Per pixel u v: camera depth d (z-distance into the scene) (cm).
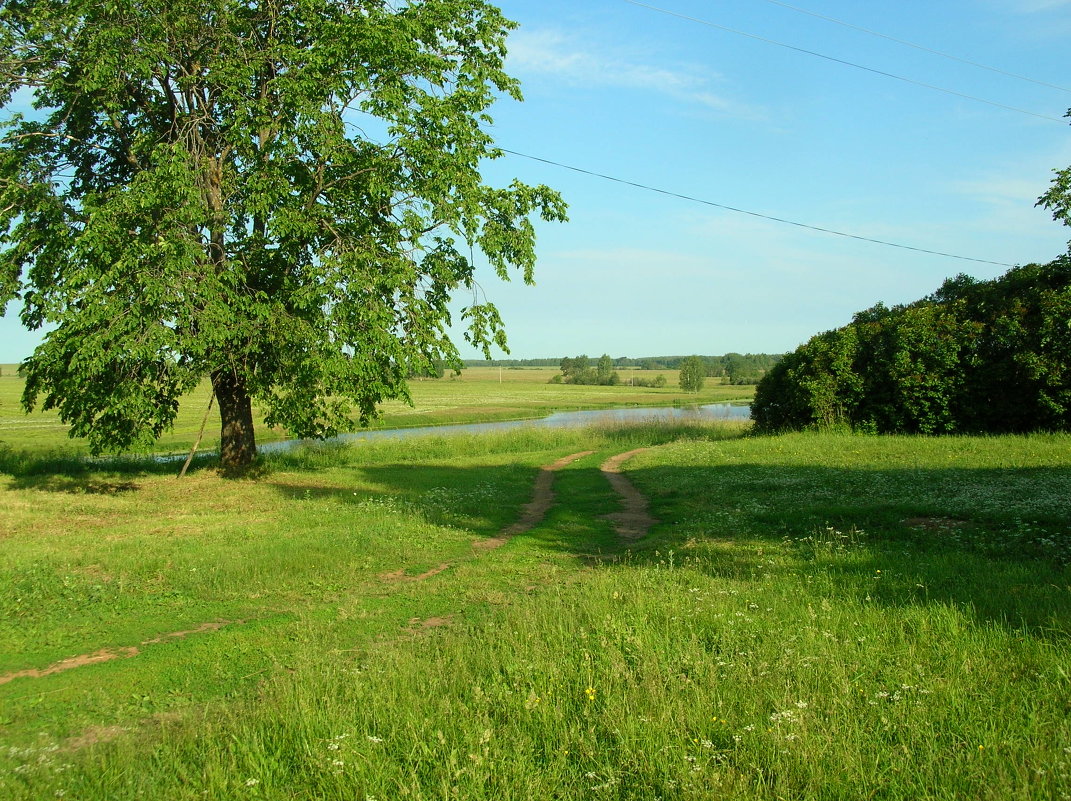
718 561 1016
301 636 763
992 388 2572
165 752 495
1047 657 550
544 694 530
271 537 1234
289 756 481
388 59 1623
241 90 1670
